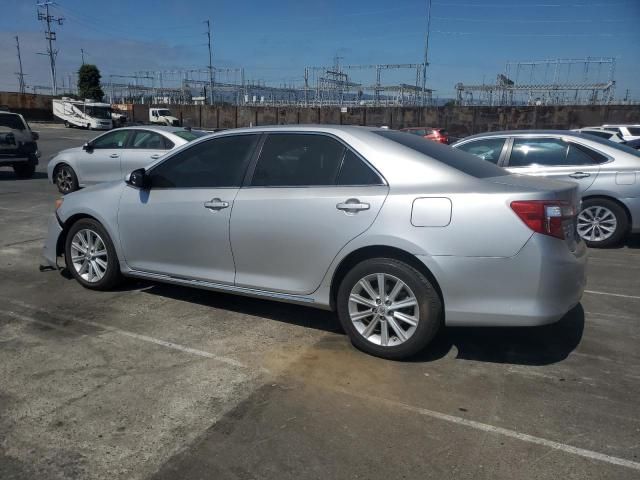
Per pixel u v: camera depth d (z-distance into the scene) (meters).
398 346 3.82
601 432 3.02
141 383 3.54
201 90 84.44
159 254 4.83
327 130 4.17
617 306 5.08
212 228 4.45
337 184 4.01
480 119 39.72
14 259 6.52
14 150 14.16
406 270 3.72
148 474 2.66
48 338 4.23
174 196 4.68
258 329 4.46
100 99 69.19
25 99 55.84
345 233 3.87
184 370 3.72
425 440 2.95
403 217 3.70
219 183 4.52
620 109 36.00
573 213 3.78
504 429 3.05
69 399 3.33
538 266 3.48
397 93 65.81
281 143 4.32
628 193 7.22
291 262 4.13
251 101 78.12
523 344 4.20
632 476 2.66
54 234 5.54
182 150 4.76
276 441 2.93
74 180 11.66
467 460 2.78
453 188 3.67
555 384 3.57
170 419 3.13
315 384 3.55
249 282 4.36
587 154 7.43
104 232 5.15
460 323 3.67
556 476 2.66
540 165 7.57
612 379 3.64
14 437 2.94
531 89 55.19
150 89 87.12
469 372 3.73
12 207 10.13
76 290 5.38
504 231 3.50
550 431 3.03
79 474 2.65
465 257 3.56
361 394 3.43
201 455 2.81
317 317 4.74
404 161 3.88
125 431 3.01
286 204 4.10
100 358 3.89
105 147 11.36
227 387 3.50
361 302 3.93
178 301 5.10
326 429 3.04
